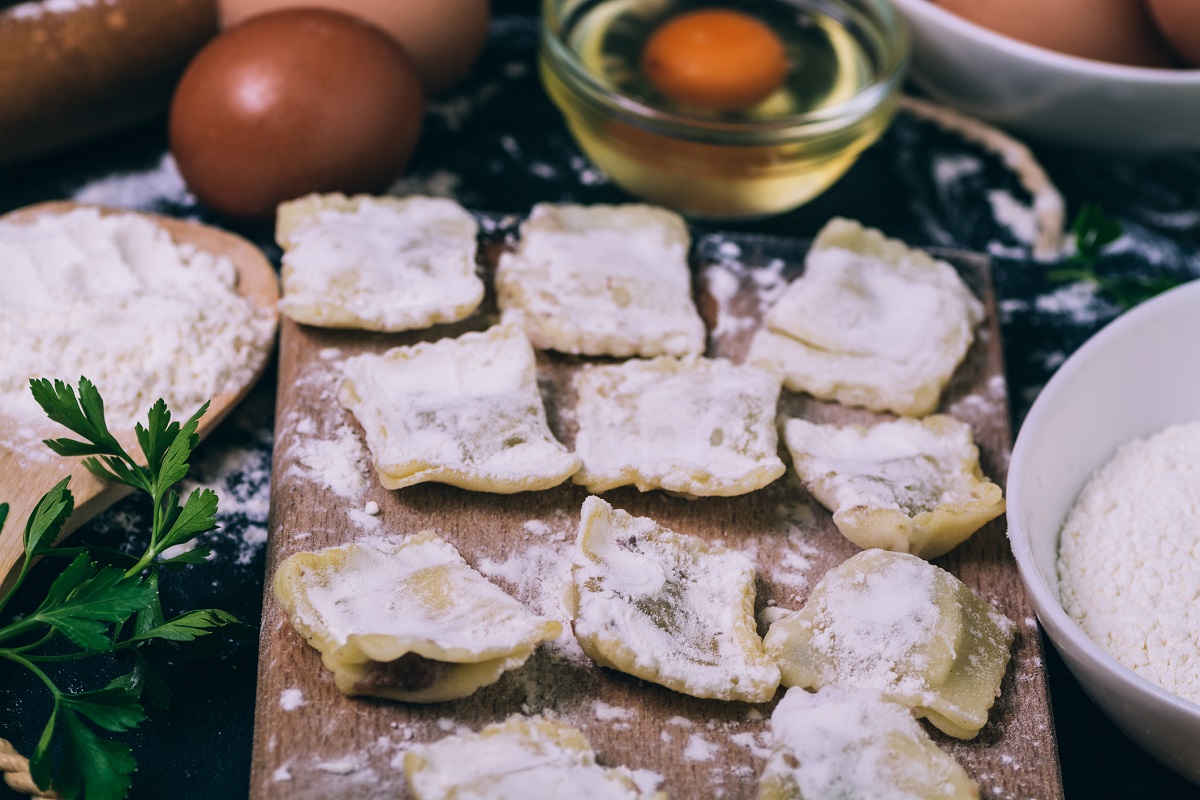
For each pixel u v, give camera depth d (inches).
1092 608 16.4
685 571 16.4
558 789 14.9
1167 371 17.4
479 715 15.6
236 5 19.6
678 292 18.2
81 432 16.0
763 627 16.3
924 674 15.8
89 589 15.2
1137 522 16.7
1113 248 20.8
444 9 19.9
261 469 17.8
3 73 19.0
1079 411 17.0
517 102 21.6
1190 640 16.0
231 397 17.6
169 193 20.1
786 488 17.2
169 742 16.0
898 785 15.1
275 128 18.4
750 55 19.4
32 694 16.2
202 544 17.2
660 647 15.8
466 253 18.2
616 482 16.8
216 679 16.4
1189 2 19.4
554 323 17.7
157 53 19.7
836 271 18.4
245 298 18.3
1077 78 19.7
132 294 17.9
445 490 16.8
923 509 16.9
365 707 15.5
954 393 18.1
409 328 17.7
